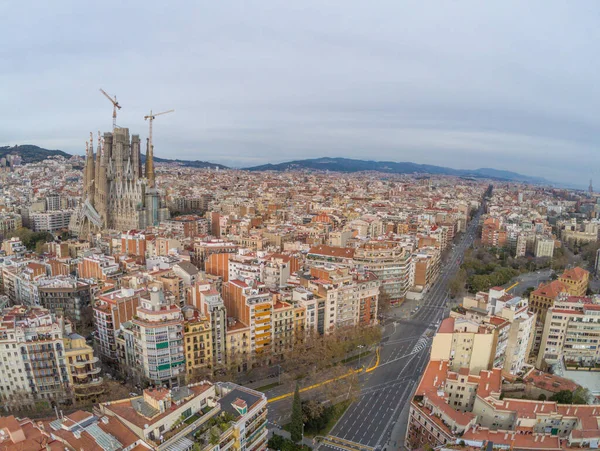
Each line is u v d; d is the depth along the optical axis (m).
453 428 166.12
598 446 157.25
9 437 129.00
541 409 178.88
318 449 184.88
